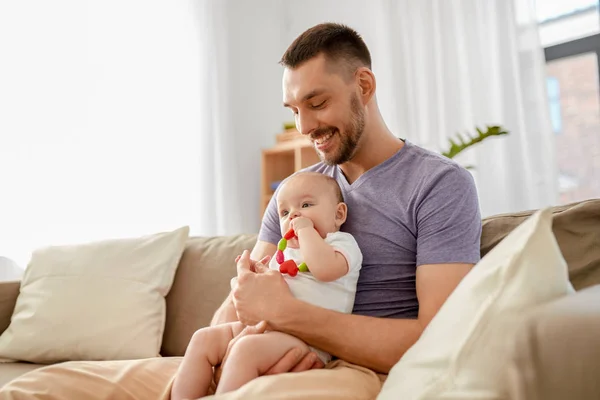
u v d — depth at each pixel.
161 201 2.92
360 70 1.18
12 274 2.42
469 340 0.56
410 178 1.14
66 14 2.68
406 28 3.05
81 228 2.64
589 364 0.40
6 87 2.48
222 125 3.17
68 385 0.98
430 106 2.95
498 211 2.76
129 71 2.87
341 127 1.15
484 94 2.83
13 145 2.48
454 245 1.01
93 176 2.70
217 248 1.67
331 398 0.76
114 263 1.64
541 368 0.43
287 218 1.15
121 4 2.87
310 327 0.94
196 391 0.93
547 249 0.61
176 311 1.62
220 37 3.22
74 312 1.55
